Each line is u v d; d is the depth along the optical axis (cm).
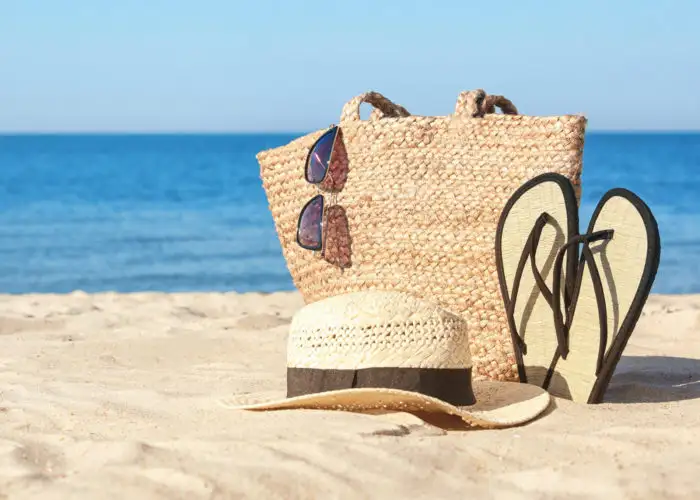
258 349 247
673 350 246
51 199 1121
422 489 162
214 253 596
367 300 187
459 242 210
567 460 169
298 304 309
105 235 695
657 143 3644
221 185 1402
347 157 218
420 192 213
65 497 161
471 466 168
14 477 166
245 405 189
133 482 163
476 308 209
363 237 216
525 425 182
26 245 629
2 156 2648
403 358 183
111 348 246
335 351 185
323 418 181
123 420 188
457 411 179
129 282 480
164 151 3161
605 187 1389
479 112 212
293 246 225
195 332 264
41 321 276
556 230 199
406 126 215
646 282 187
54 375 221
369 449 170
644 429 176
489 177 209
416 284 212
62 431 182
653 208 970
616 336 190
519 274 201
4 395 204
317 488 162
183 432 180
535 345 201
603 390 192
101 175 1691
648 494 159
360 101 218
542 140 206
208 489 161
